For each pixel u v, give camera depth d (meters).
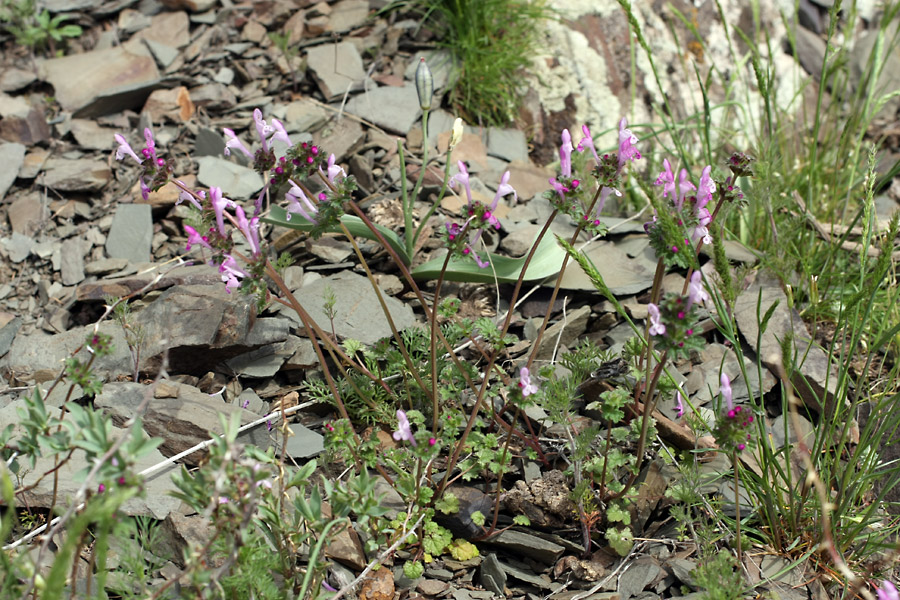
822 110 4.97
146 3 4.58
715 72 4.79
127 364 2.88
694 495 2.37
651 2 4.74
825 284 3.40
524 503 2.53
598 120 4.44
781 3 5.17
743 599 2.27
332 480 2.60
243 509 1.83
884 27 4.27
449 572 2.41
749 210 3.77
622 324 3.25
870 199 2.62
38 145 3.91
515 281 3.27
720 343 3.20
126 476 1.75
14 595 1.81
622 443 2.71
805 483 2.42
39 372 2.90
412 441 2.18
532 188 3.90
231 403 2.85
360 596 2.29
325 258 3.36
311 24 4.48
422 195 3.74
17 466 2.33
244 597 2.04
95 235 3.54
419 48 4.46
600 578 2.40
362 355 2.94
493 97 4.28
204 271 3.18
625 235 3.62
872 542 2.39
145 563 2.27
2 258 3.45
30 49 4.33
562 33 4.52
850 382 2.98
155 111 4.05
